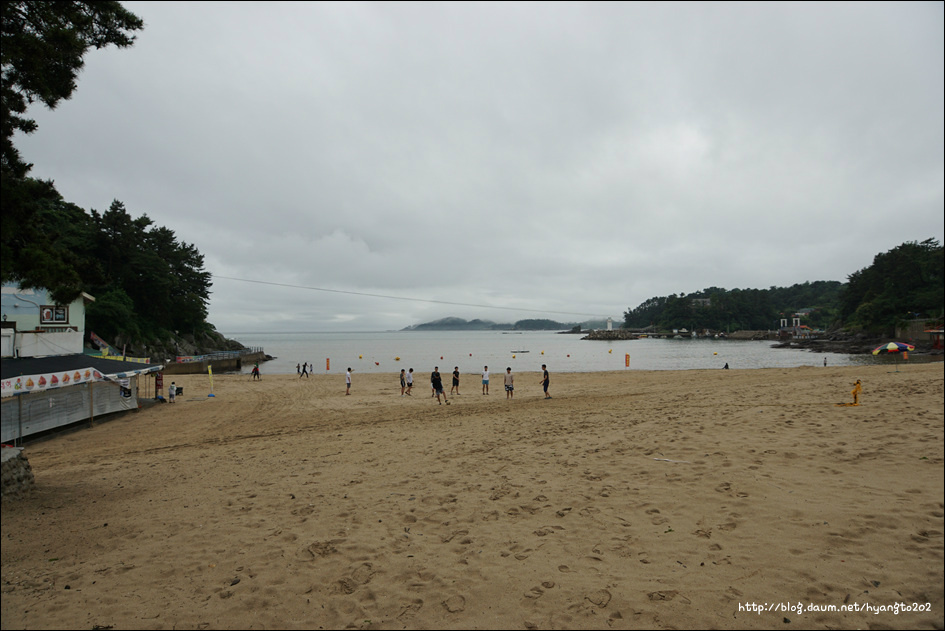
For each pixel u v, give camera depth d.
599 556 5.23
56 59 6.63
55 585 4.97
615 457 9.41
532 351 97.62
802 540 5.31
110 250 55.06
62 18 6.92
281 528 6.48
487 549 5.56
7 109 6.67
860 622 3.88
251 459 11.49
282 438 14.91
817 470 7.77
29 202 6.78
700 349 99.62
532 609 4.29
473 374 44.25
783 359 67.88
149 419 20.72
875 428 10.52
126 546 5.98
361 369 60.00
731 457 8.76
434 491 7.95
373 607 4.44
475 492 7.77
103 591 4.84
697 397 18.80
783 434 10.44
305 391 30.58
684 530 5.77
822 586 4.41
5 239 6.56
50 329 21.72
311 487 8.54
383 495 7.86
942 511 5.88
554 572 4.93
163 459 12.20
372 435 14.34
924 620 3.86
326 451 12.10
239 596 4.69
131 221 63.41
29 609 4.48
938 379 20.38
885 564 4.71
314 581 4.95
